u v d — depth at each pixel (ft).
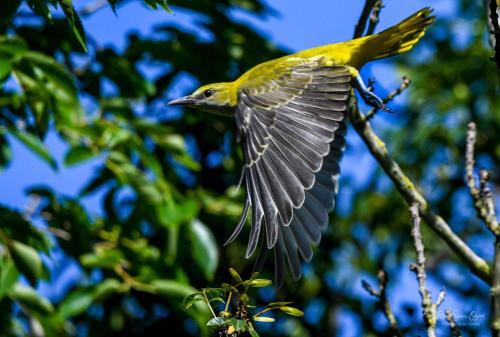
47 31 43.11
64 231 41.27
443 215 53.36
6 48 36.29
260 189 24.56
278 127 26.32
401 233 51.42
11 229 37.83
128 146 40.40
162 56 45.42
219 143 46.52
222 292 21.59
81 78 44.11
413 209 25.91
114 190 41.19
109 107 41.96
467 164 26.86
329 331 46.80
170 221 39.55
